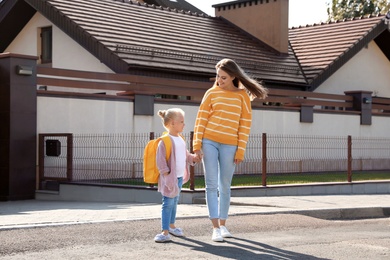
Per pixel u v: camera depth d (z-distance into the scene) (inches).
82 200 556.7
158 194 506.6
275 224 354.6
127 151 622.5
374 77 1029.8
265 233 322.0
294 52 1000.9
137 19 852.6
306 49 1003.3
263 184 554.6
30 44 847.7
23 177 568.4
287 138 768.3
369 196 546.0
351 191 616.7
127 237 292.8
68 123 605.6
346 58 955.3
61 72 601.3
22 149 566.9
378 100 924.6
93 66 754.2
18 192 565.0
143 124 655.8
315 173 772.6
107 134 628.4
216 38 930.1
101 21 784.3
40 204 510.0
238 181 609.0
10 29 856.9
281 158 757.3
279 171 753.0
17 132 563.2
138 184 548.1
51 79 595.8
